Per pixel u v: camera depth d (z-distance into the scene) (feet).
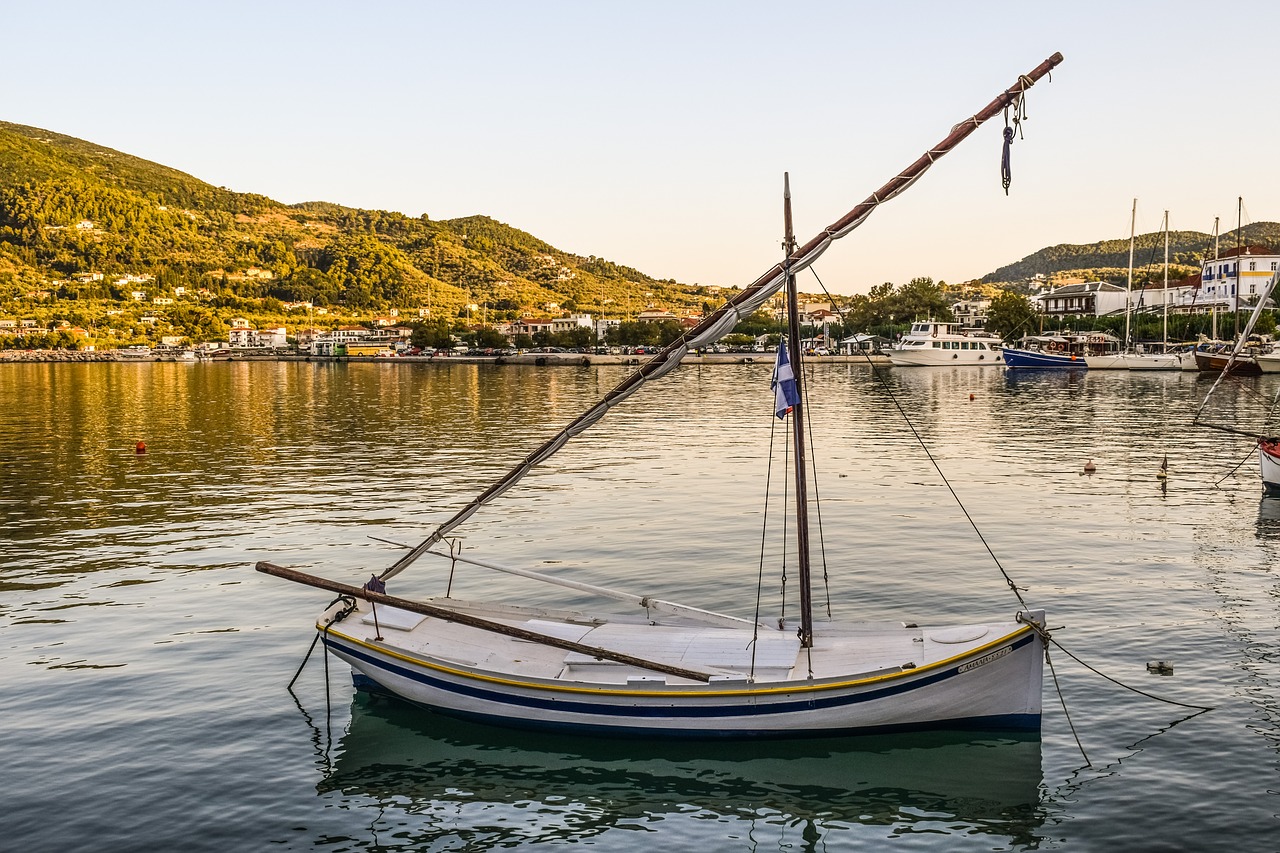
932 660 62.54
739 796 58.70
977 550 114.52
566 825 55.98
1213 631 84.33
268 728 68.13
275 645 84.17
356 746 65.36
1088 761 61.82
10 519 138.72
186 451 215.72
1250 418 270.46
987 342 597.11
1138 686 72.74
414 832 55.42
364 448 220.23
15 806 57.62
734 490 159.12
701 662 65.31
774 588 100.37
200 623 90.07
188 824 55.93
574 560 112.98
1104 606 91.71
